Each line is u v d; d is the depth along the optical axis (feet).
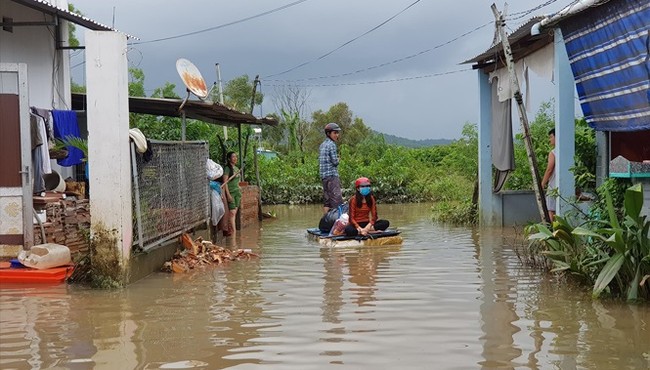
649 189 24.88
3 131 27.50
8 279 26.48
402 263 31.24
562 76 32.09
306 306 22.00
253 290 24.95
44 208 29.48
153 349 17.08
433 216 56.95
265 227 52.54
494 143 48.24
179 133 65.00
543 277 27.02
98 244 25.58
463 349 16.80
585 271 24.21
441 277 27.25
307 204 87.35
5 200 27.63
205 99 40.68
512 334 18.22
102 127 25.55
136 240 27.07
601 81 25.86
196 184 37.60
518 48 40.34
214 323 19.80
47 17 44.57
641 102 23.54
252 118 53.42
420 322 19.62
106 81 25.53
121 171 25.67
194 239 37.09
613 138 30.30
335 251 36.14
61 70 46.03
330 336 18.16
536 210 49.55
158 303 22.71
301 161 107.14
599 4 24.58
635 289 21.97
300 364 15.69
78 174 48.08
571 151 31.96
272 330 18.90
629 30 23.59
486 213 49.11
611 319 19.85
